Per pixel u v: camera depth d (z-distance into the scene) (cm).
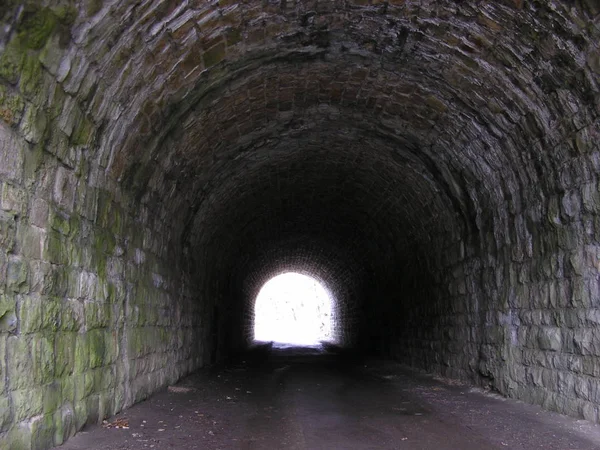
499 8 636
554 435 649
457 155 1016
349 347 2697
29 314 477
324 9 709
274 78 874
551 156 767
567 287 760
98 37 516
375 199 1507
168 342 1032
